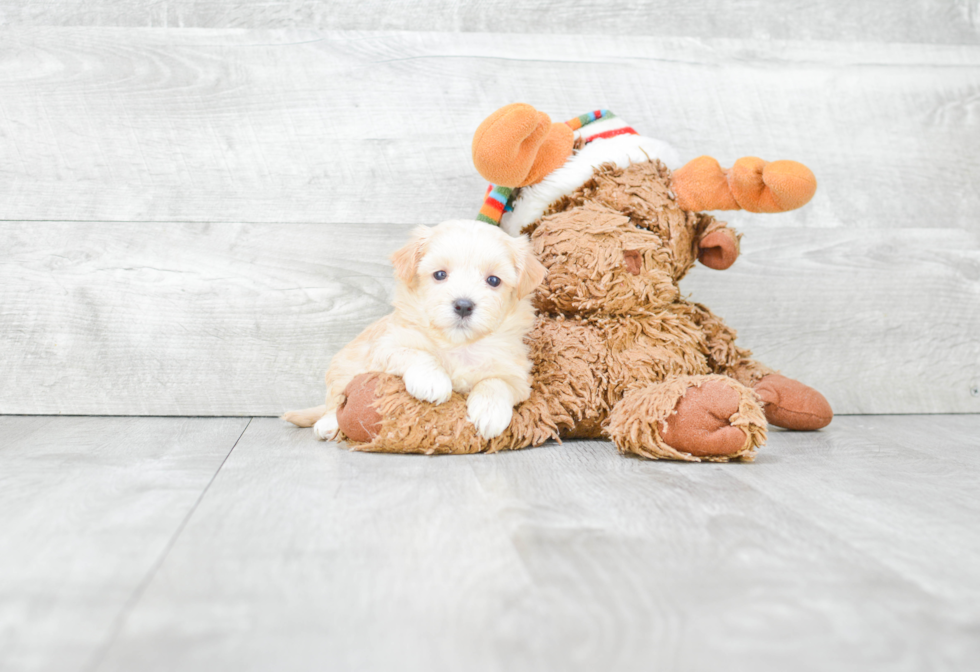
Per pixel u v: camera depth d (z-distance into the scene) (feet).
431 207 6.60
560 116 6.65
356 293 6.58
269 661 2.09
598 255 5.20
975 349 7.01
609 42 6.66
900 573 2.79
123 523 3.28
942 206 7.04
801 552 3.00
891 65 6.98
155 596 2.52
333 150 6.51
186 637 2.23
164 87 6.36
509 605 2.46
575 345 5.25
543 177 5.44
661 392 4.70
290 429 5.85
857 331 7.00
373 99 6.51
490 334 4.94
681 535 3.18
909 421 6.59
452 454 4.83
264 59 6.42
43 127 6.29
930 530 3.31
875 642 2.24
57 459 4.61
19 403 6.39
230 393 6.53
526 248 4.99
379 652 2.15
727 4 6.78
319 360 6.58
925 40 7.00
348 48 6.47
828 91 6.92
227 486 3.92
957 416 6.89
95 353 6.41
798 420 5.83
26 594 2.53
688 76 6.76
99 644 2.19
